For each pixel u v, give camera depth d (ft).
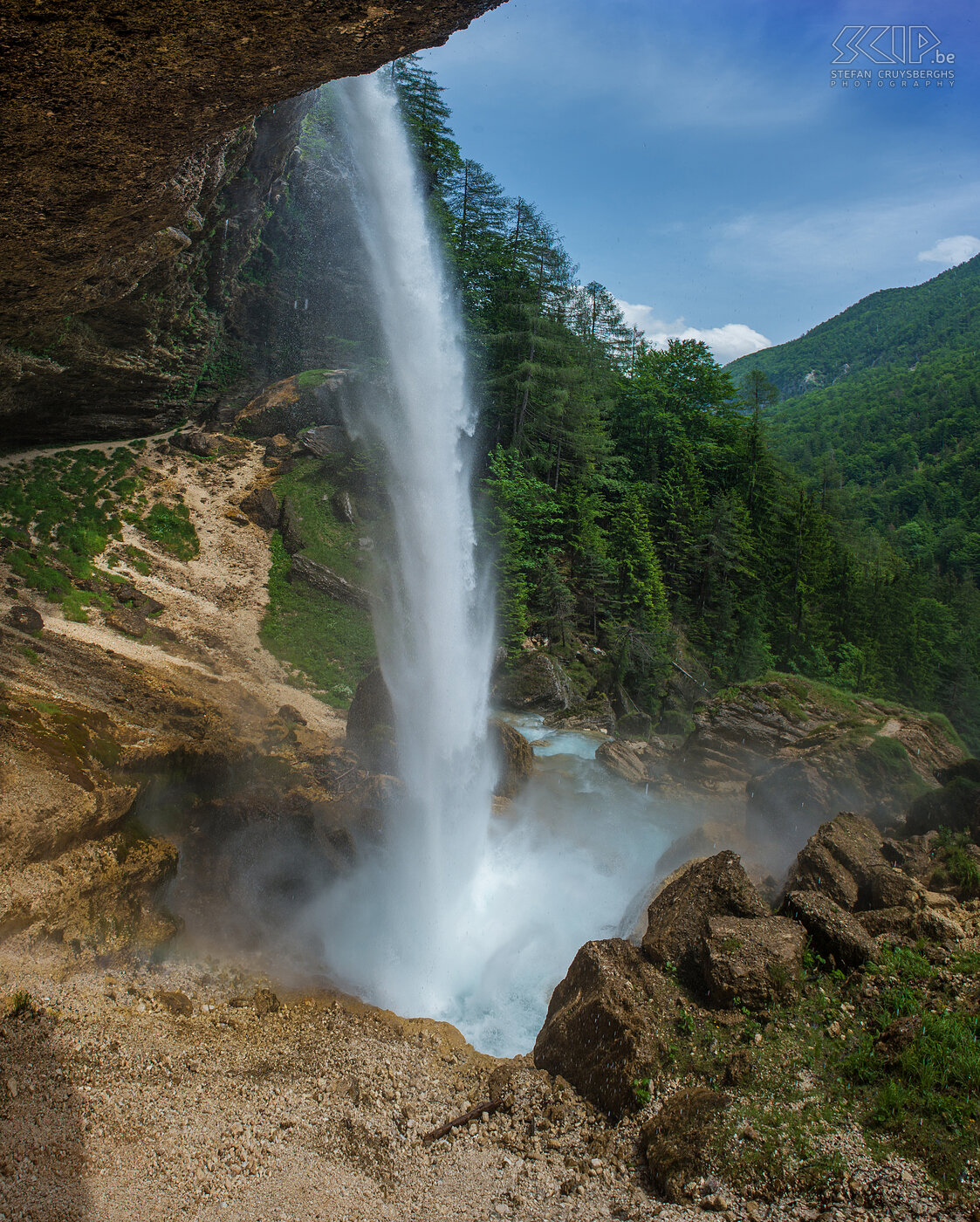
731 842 49.06
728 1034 27.14
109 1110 23.54
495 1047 36.22
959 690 229.86
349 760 68.44
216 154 41.98
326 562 121.80
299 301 156.87
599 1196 21.71
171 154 28.35
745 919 31.22
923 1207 19.49
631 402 211.82
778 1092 24.31
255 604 113.09
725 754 82.12
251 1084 26.94
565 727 109.70
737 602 188.14
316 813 54.08
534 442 163.12
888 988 27.99
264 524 127.65
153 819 44.29
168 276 104.99
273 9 20.25
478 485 145.18
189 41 21.36
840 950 29.66
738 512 205.77
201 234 107.14
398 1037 32.35
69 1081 24.39
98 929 33.99
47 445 125.90
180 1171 21.71
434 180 157.99
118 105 24.09
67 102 23.61
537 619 138.51
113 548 111.86
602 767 87.97
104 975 32.22
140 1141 22.61
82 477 120.06
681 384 233.55
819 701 86.84
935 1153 21.17
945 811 41.93
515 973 43.57
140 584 107.14
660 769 88.58
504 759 75.31
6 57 21.06
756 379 267.18
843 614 219.00
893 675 214.48
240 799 49.96
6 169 27.37
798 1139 22.24
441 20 21.70
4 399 106.83
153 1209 19.97
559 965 44.83
